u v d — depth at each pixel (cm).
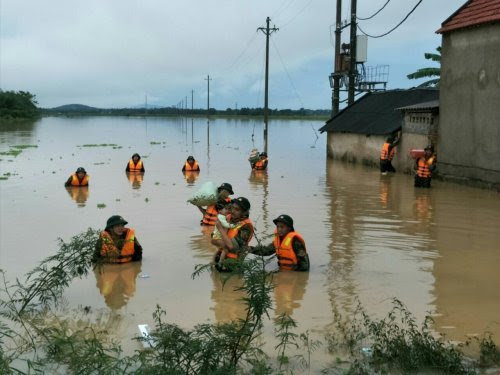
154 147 3775
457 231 1120
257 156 2302
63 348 563
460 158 1830
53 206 1408
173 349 494
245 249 718
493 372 514
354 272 834
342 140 2786
